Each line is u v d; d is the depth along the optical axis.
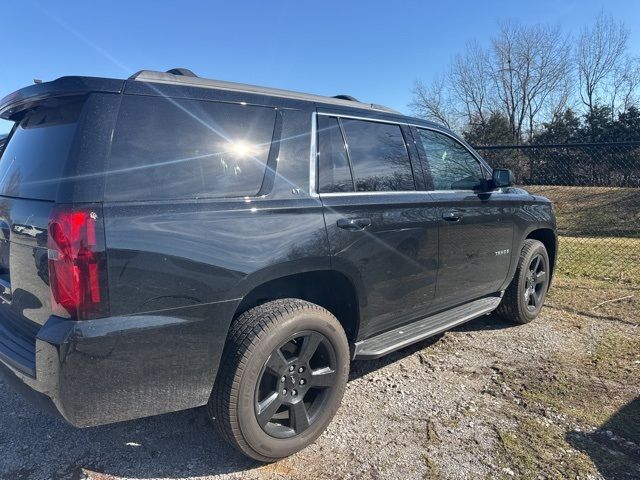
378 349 3.22
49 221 2.08
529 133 42.72
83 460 2.66
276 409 2.59
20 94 2.48
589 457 2.72
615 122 34.16
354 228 2.93
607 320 5.05
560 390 3.50
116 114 2.23
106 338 2.06
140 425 3.02
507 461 2.68
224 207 2.42
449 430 2.98
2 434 2.91
